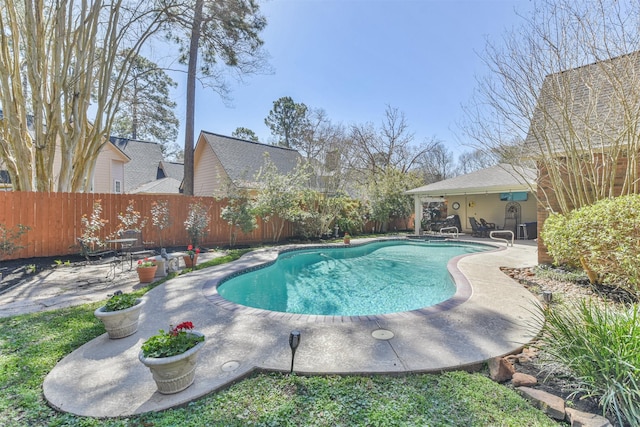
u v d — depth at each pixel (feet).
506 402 8.46
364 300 22.34
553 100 22.72
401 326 13.85
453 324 14.02
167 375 8.79
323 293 24.13
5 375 10.03
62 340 12.72
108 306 13.05
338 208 54.19
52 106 31.83
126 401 8.70
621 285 17.31
